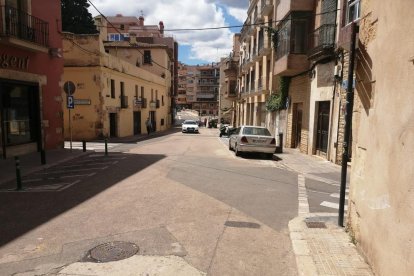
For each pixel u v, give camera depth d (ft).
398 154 10.75
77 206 21.84
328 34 44.78
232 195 25.40
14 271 13.01
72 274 12.75
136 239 16.25
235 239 16.49
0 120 41.11
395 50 11.48
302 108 59.47
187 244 15.74
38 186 28.09
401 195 10.30
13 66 43.01
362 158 14.97
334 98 43.34
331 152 44.57
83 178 31.42
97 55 80.28
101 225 18.19
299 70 56.08
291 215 20.66
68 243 15.72
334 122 43.65
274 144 49.44
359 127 15.61
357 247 14.99
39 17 48.57
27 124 48.29
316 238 16.28
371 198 13.30
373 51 13.88
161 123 152.46
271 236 17.01
